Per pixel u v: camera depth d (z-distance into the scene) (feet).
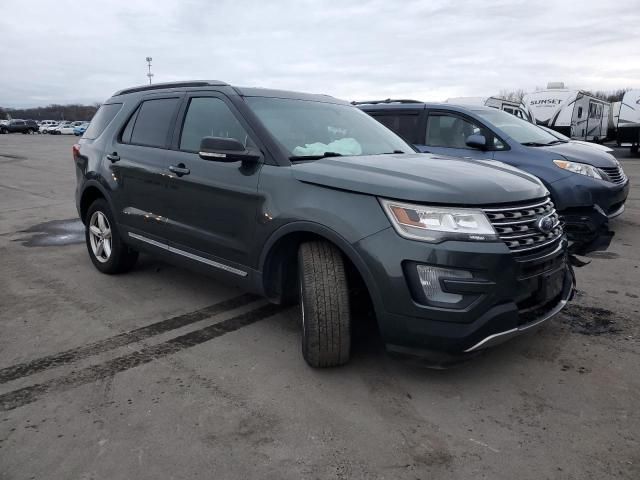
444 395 9.61
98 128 17.21
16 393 9.66
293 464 7.73
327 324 9.89
